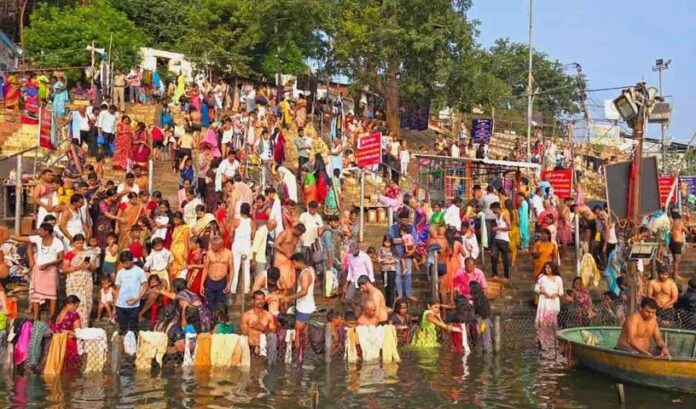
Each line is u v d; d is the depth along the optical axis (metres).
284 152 23.05
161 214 15.51
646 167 12.77
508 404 10.53
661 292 15.83
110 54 34.22
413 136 39.84
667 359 11.09
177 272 14.50
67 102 24.72
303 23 36.78
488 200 19.30
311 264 16.53
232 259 14.18
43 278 13.23
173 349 12.49
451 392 11.13
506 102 50.62
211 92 28.73
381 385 11.50
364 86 36.91
